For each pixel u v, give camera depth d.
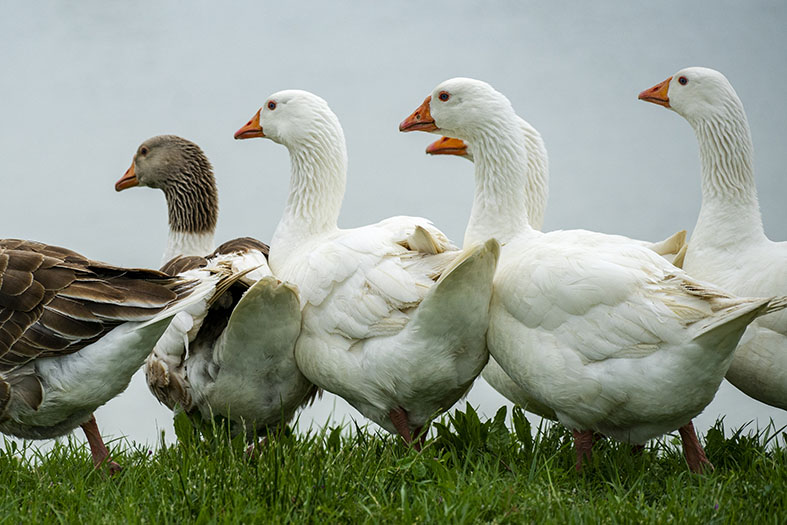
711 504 7.70
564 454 9.44
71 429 9.04
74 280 8.62
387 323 9.38
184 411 10.61
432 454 8.62
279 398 10.45
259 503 7.56
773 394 9.61
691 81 10.90
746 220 10.48
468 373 9.55
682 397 8.23
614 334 8.34
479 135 10.28
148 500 7.74
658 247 10.23
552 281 8.65
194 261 10.91
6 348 8.40
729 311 7.83
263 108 11.83
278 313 9.59
